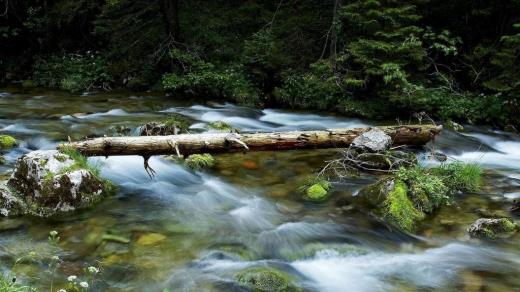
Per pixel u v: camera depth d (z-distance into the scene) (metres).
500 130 12.47
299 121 13.33
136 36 18.58
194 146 7.11
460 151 10.53
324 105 14.44
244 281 4.88
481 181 8.00
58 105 14.19
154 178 7.84
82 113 12.98
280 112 14.45
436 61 15.20
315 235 6.04
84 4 18.92
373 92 14.05
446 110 12.91
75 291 4.58
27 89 17.33
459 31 15.12
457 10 15.12
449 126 12.41
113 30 17.72
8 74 19.09
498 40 14.32
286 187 7.69
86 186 6.63
